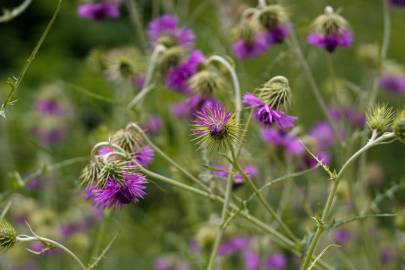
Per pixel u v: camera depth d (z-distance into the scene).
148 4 9.47
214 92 4.18
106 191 3.25
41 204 6.89
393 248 5.98
